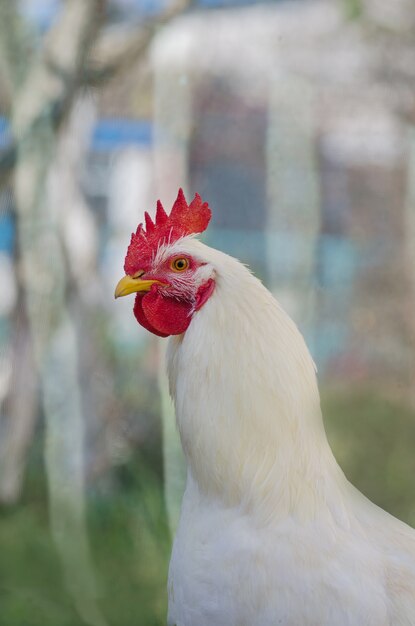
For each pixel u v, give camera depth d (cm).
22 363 998
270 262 1100
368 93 1100
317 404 421
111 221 1093
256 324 407
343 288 1097
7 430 994
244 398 406
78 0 959
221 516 411
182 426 423
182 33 1040
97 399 1000
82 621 727
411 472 873
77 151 1006
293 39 1081
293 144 1097
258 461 406
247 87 1095
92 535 877
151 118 1083
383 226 1112
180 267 425
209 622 401
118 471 979
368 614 383
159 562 830
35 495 981
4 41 962
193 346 417
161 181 1054
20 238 993
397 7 1062
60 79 968
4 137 1001
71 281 1004
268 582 389
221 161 1116
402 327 1080
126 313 1071
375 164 1120
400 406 977
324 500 411
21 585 775
